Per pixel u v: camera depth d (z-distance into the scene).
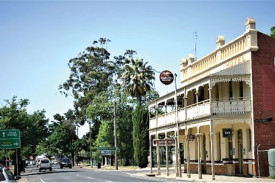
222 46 37.56
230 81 34.50
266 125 33.06
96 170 65.50
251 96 33.12
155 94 74.50
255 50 33.25
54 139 107.44
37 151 112.00
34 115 62.19
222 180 30.73
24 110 59.47
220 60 37.78
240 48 34.78
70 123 105.88
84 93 92.19
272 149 32.06
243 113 33.12
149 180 35.91
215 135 39.81
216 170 39.31
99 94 81.50
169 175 41.78
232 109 33.19
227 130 35.22
